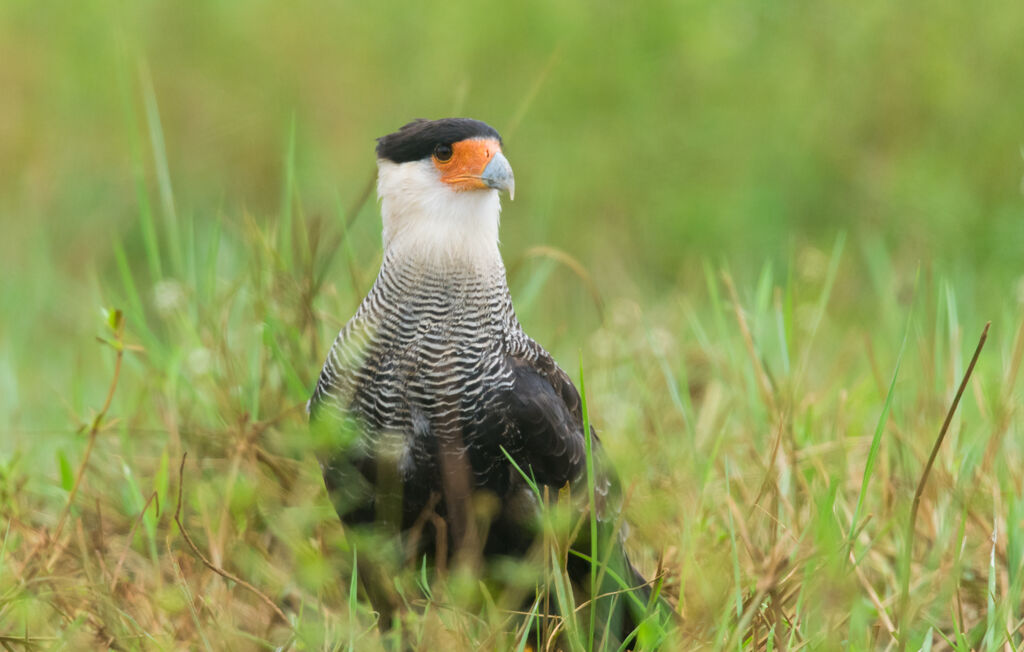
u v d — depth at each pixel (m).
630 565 8.29
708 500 8.73
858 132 16.58
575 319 14.16
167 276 15.18
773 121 16.56
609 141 16.62
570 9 16.78
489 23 16.95
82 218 16.19
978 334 12.85
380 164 8.09
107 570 8.17
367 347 7.79
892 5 16.56
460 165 7.74
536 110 16.66
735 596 7.00
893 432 9.12
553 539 7.28
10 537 8.53
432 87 16.97
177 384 9.62
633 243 16.09
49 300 14.44
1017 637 7.95
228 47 17.45
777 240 15.52
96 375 12.53
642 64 16.73
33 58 17.22
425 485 7.73
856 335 12.71
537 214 15.75
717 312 10.49
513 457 7.73
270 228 11.97
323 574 7.50
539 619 7.80
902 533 8.59
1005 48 16.23
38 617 7.72
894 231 15.72
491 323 7.78
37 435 10.63
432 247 7.70
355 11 17.73
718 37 16.44
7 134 16.89
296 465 8.95
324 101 17.16
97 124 17.05
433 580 7.96
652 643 7.18
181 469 7.75
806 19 16.83
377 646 7.36
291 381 9.13
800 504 8.63
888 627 7.55
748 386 10.02
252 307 10.27
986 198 15.84
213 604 7.74
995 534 7.73
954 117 16.27
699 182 16.45
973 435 10.03
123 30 17.09
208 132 16.91
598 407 10.23
